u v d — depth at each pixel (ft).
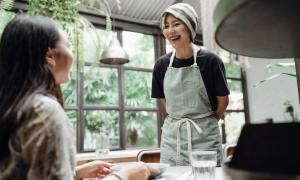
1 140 2.27
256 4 1.27
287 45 1.95
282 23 1.53
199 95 5.65
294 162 1.20
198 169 3.37
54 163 2.19
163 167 3.74
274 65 6.38
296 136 1.27
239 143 1.37
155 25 15.02
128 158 12.07
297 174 1.11
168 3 13.78
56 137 2.24
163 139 5.81
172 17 5.61
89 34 9.46
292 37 1.78
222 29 1.56
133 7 13.66
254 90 18.24
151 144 14.66
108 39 10.94
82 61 9.17
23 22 2.59
